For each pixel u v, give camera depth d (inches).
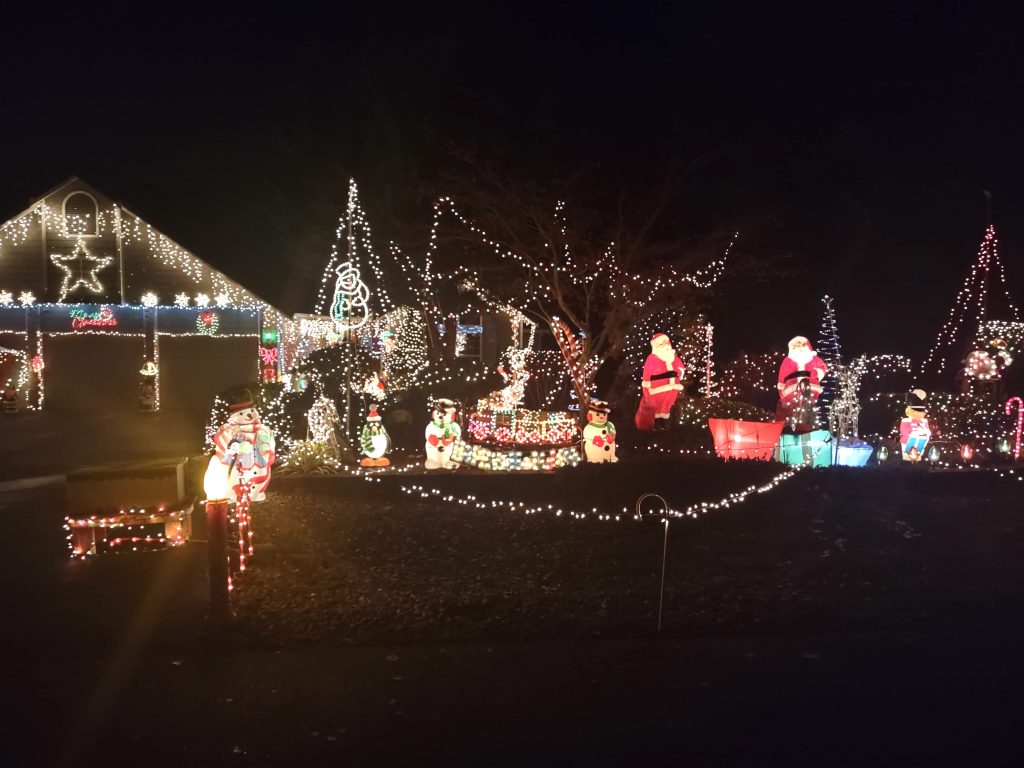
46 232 1060.5
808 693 238.2
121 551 377.4
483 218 738.8
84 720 223.1
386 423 614.9
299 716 224.8
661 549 376.8
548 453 517.0
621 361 843.4
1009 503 463.2
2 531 416.2
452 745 209.8
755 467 470.9
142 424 943.7
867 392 931.3
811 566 354.3
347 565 351.6
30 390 1079.6
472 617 295.1
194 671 252.4
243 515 351.6
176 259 1075.3
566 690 239.5
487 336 986.1
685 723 220.7
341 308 576.7
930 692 239.3
